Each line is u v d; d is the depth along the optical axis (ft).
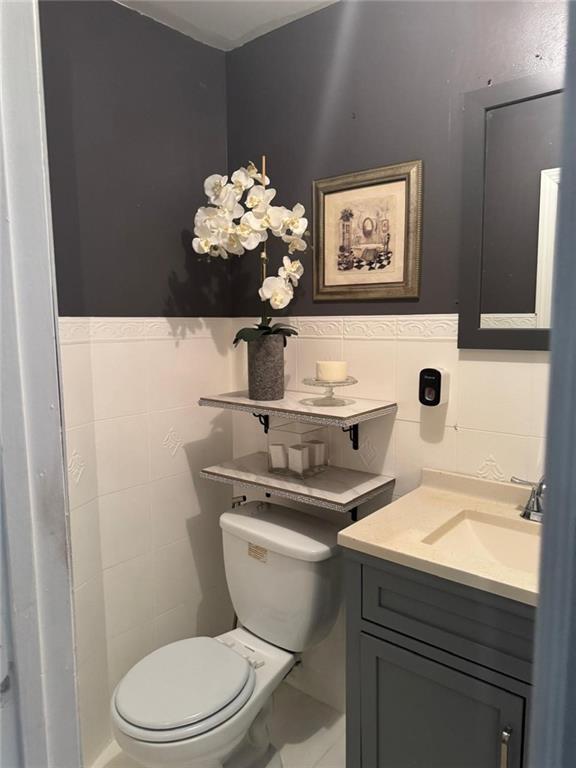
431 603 3.69
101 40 5.19
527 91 4.19
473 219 4.53
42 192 1.69
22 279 1.65
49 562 1.77
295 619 5.08
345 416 4.66
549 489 1.20
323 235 5.62
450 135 4.68
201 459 6.45
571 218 1.12
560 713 1.21
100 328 5.33
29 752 1.77
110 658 5.64
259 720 5.21
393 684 4.00
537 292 4.32
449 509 4.52
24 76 1.62
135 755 4.20
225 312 6.61
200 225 5.43
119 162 5.41
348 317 5.52
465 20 4.50
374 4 5.04
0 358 1.62
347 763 4.37
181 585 6.32
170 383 6.04
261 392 5.46
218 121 6.34
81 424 5.16
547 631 1.22
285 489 5.10
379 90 5.08
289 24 5.69
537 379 4.42
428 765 3.88
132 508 5.75
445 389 4.83
